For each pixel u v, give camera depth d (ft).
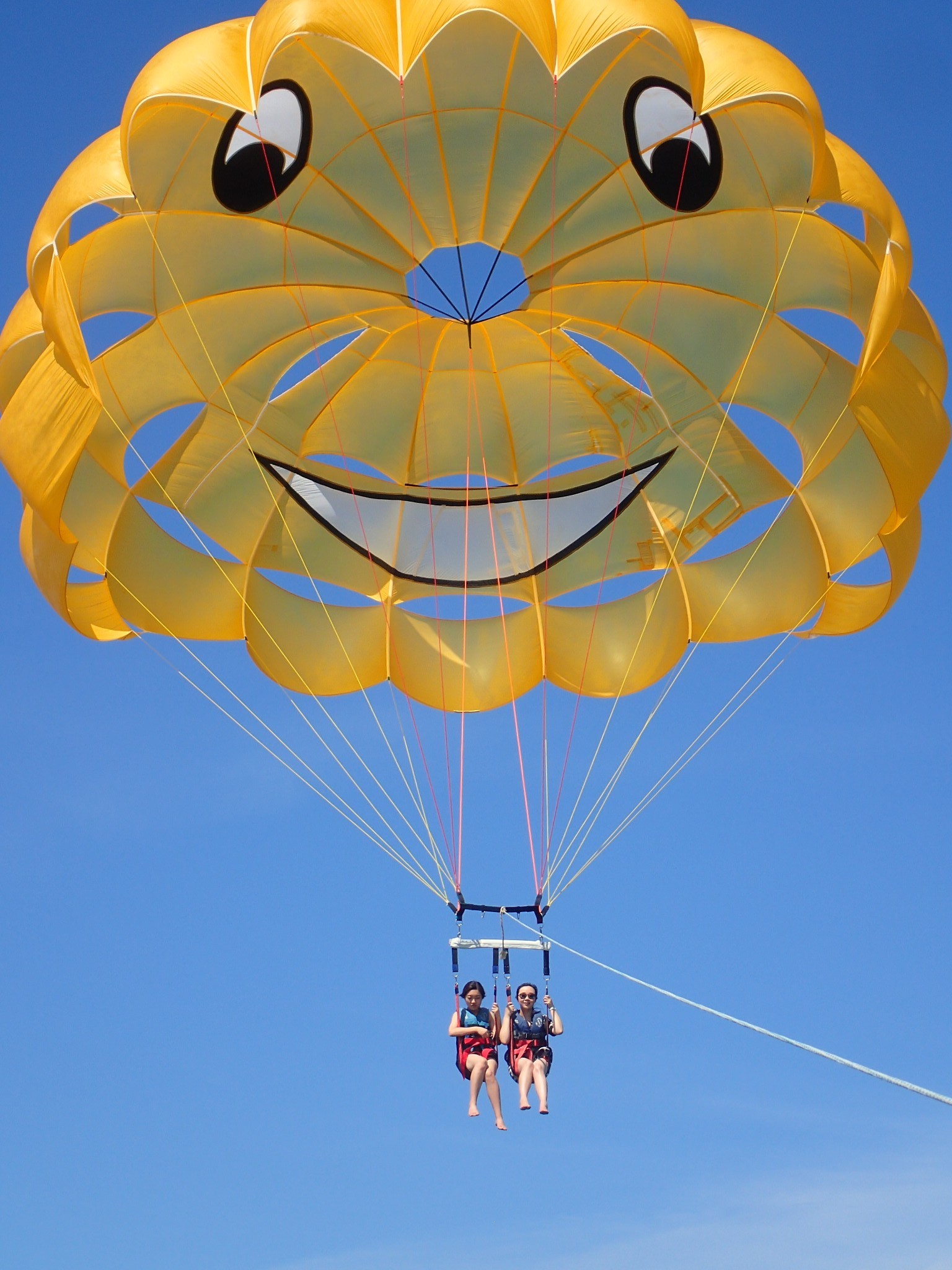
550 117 34.40
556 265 36.96
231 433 39.14
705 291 37.17
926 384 34.78
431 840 38.45
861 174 33.32
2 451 33.78
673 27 30.04
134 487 38.37
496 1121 32.91
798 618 39.14
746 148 34.01
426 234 37.45
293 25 29.68
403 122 34.37
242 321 37.40
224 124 33.14
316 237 36.04
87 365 32.68
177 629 39.09
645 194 35.45
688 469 40.06
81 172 33.06
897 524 36.01
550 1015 34.24
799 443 38.32
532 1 29.76
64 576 34.83
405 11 30.19
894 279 32.55
